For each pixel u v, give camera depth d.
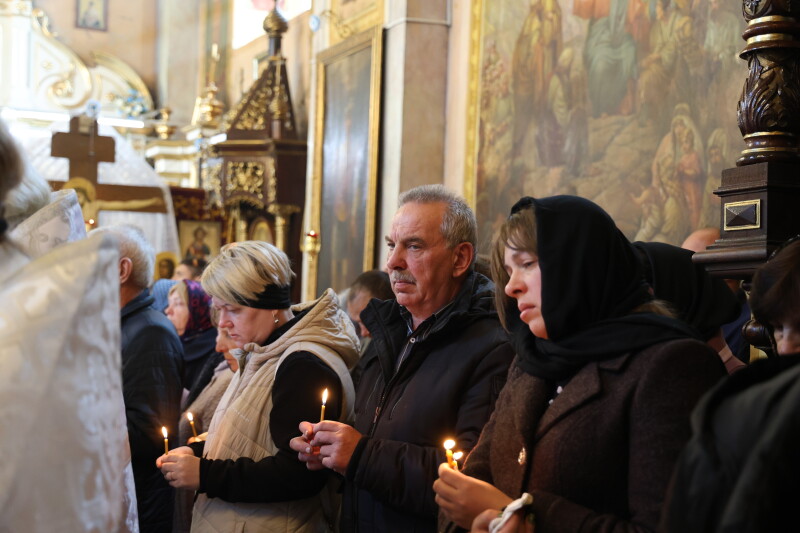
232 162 10.92
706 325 2.51
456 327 2.53
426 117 8.42
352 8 9.70
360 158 9.05
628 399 1.70
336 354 2.84
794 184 2.52
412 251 2.60
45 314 1.45
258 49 14.12
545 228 1.85
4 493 1.39
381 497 2.36
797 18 2.59
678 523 1.08
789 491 0.97
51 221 1.83
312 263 10.07
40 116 15.35
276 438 2.65
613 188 6.32
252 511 2.69
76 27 16.45
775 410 1.02
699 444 1.08
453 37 8.42
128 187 9.73
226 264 2.84
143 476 3.21
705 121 5.50
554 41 6.97
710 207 5.43
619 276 1.84
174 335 3.40
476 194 7.90
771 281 1.65
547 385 1.89
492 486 1.82
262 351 2.82
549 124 7.00
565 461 1.73
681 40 5.71
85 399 1.49
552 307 1.83
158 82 16.64
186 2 16.31
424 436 2.43
